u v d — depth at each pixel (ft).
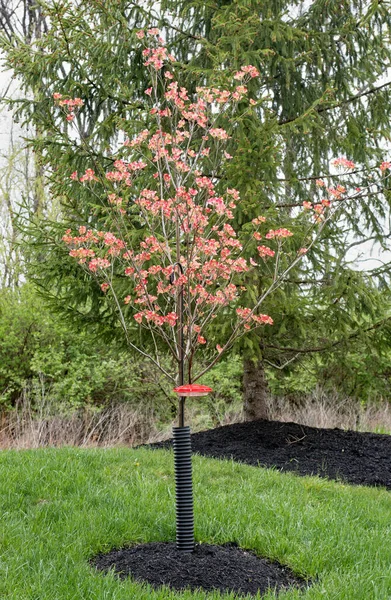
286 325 26.03
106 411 39.91
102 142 26.45
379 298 24.62
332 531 14.64
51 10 25.99
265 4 26.89
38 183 49.90
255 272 23.27
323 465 23.13
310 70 28.53
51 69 26.18
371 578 12.32
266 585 12.14
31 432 33.71
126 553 13.17
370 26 27.40
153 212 15.78
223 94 16.80
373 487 20.93
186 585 11.76
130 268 15.48
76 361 38.65
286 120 29.07
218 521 14.84
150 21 27.12
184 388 12.75
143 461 20.54
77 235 25.57
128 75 26.96
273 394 41.60
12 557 12.26
